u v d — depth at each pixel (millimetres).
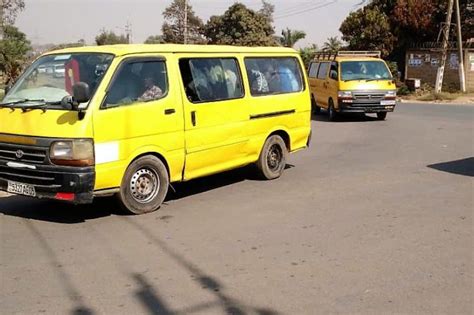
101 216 6785
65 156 6129
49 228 6312
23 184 6422
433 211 6871
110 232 6133
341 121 18344
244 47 8641
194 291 4492
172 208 7176
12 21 33594
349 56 19125
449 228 6152
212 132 7699
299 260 5176
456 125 16484
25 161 6398
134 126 6617
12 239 5914
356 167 9977
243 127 8266
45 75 6977
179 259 5242
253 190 8203
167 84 7098
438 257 5230
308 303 4238
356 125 17031
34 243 5773
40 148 6234
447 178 8883
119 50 6742
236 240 5797
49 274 4895
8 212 7039
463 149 11859
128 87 6664
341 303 4230
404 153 11492
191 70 7496
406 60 36844
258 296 4379
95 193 6328
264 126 8695
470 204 7207
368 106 17734
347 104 17688
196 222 6500
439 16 35500
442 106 24641
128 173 6652
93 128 6211
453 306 4172
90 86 6441
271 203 7387
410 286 4543
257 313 4082
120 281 4723
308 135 9758
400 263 5078
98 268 5031
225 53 8109
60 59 6980
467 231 6039
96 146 6242
